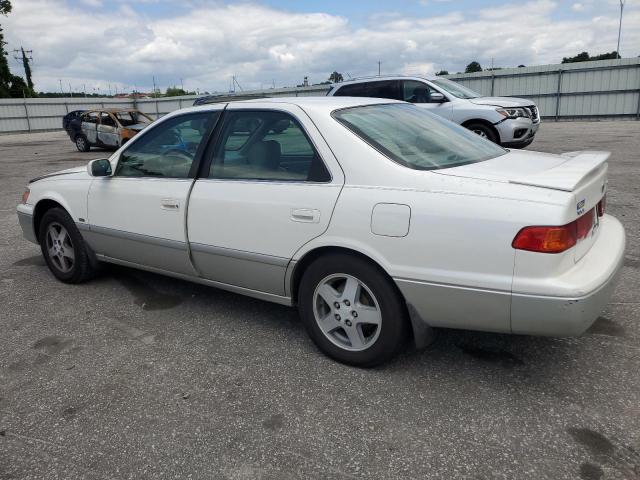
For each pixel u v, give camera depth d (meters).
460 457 2.38
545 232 2.46
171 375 3.16
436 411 2.72
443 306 2.75
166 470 2.37
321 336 3.25
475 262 2.61
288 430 2.61
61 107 43.03
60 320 4.00
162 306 4.22
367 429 2.59
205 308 4.15
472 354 3.28
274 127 3.36
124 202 4.10
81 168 4.79
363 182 2.95
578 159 3.15
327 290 3.17
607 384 2.90
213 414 2.76
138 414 2.78
